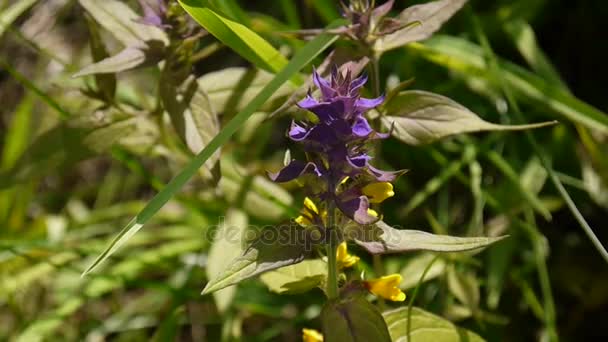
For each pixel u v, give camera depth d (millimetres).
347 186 654
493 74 843
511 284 892
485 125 692
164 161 1088
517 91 888
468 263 834
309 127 632
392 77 933
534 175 892
